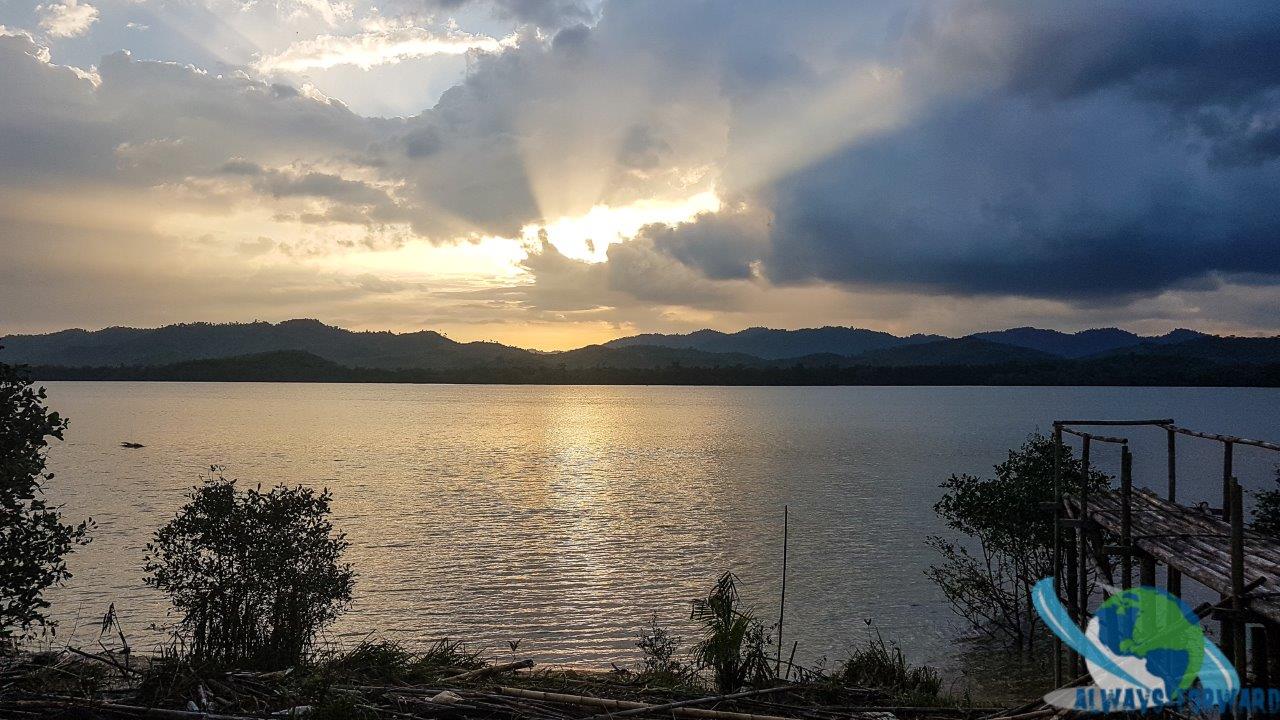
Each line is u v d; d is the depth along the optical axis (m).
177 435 118.12
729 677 14.23
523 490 64.25
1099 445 109.19
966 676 22.14
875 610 29.27
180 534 15.92
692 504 56.38
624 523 48.50
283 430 131.38
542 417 185.12
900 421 166.25
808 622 27.95
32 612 11.93
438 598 31.19
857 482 69.12
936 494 60.88
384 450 99.50
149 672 12.48
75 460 81.62
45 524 11.94
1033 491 23.64
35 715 10.88
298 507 16.53
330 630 26.70
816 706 13.18
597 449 103.56
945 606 29.58
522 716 11.89
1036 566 24.20
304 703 12.06
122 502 52.47
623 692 13.48
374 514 51.72
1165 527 13.30
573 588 32.66
